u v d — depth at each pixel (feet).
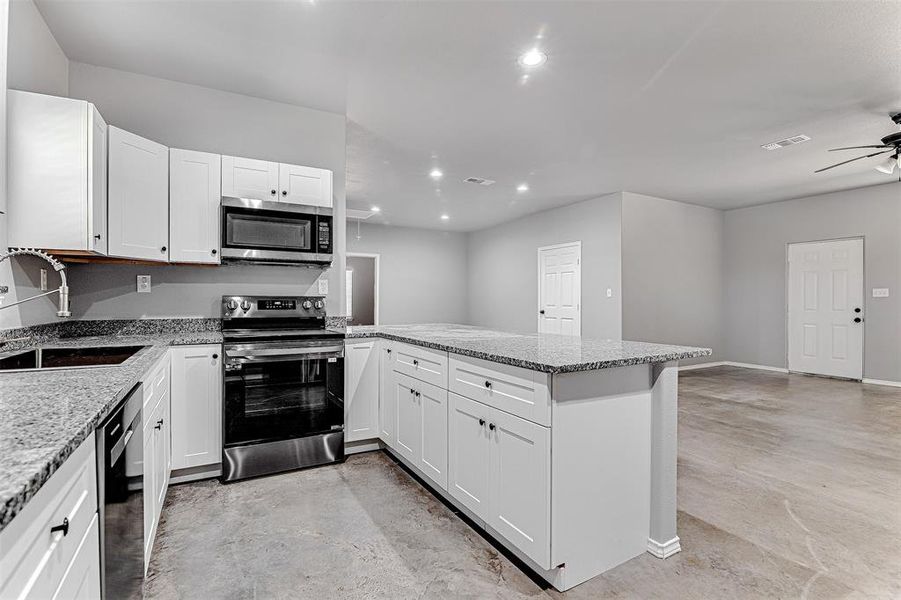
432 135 12.71
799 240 20.29
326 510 7.48
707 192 19.21
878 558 6.09
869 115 11.18
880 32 7.69
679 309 21.12
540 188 18.66
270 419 8.96
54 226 6.82
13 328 6.66
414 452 8.48
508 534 5.89
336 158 11.26
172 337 8.78
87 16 7.36
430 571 5.82
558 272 22.49
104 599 3.44
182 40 8.05
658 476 6.19
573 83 9.61
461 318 30.01
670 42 8.04
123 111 9.14
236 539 6.57
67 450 2.52
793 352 20.48
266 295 10.41
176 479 8.53
